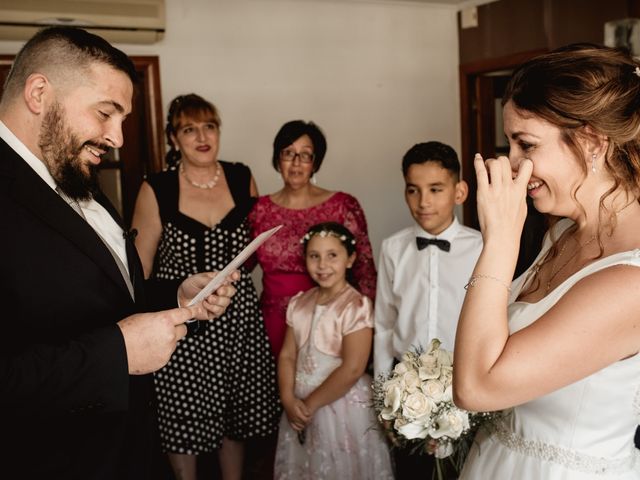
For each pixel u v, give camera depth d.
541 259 1.41
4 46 3.93
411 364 1.63
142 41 4.16
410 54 5.00
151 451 1.56
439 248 2.42
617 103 1.12
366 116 4.90
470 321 1.12
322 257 2.60
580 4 4.29
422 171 2.36
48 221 1.33
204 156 2.76
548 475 1.24
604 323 1.06
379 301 2.61
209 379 2.74
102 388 1.27
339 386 2.48
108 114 1.42
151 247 2.83
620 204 1.17
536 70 1.17
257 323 2.89
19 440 1.30
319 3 4.68
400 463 2.52
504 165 1.17
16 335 1.29
